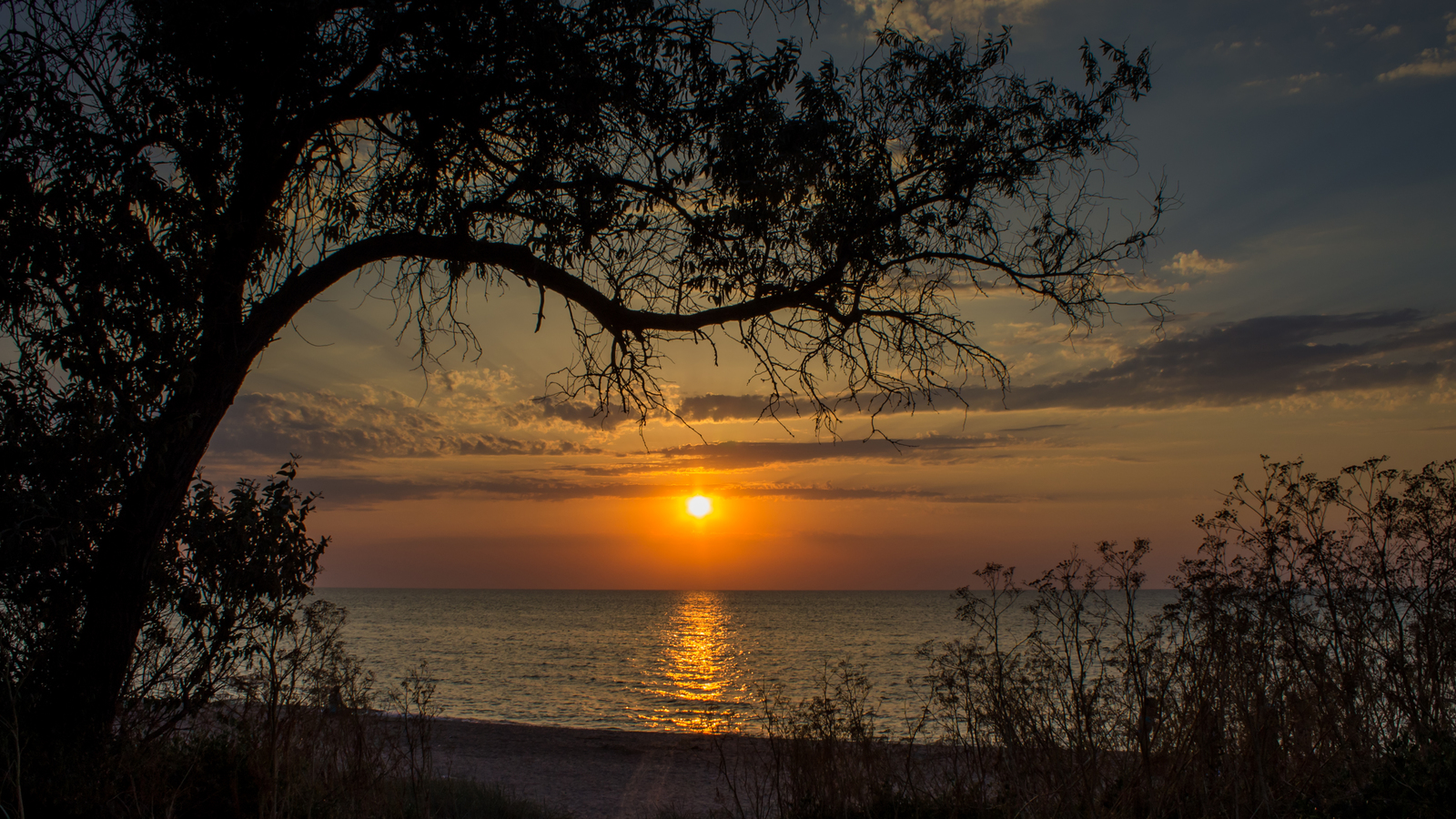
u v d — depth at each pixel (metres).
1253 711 4.59
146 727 5.69
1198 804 4.62
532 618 111.69
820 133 7.26
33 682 5.12
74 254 5.52
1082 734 5.03
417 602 179.62
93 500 5.24
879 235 7.75
